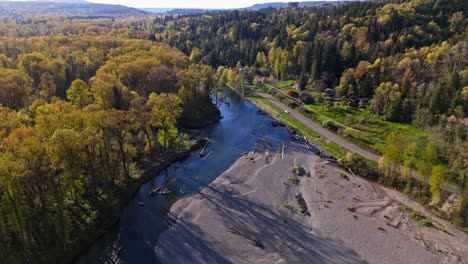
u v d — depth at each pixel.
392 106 95.81
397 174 68.81
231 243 50.47
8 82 79.12
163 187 65.75
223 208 59.19
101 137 55.72
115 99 84.50
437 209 58.72
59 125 53.59
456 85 91.81
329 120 99.06
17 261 41.06
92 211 53.09
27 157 41.22
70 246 46.75
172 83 102.81
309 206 60.50
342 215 57.94
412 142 68.31
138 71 102.25
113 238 51.31
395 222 56.38
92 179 53.94
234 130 98.69
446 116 86.19
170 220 55.81
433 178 58.84
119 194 59.88
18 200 41.78
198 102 104.19
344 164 76.44
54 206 47.75
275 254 48.47
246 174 71.50
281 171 73.38
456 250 49.81
